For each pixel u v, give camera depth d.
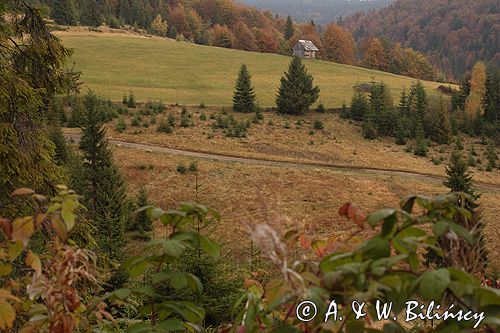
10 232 1.80
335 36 147.00
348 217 1.63
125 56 114.62
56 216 1.83
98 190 26.98
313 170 53.75
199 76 106.56
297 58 84.06
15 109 8.51
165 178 48.00
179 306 1.70
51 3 136.25
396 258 1.28
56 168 9.30
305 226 1.77
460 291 1.13
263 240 1.23
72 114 59.94
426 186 51.81
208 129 69.19
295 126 75.62
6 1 8.64
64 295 1.67
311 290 1.32
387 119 75.88
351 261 1.48
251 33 148.75
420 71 147.00
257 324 1.72
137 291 1.61
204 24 173.00
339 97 96.19
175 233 1.67
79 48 114.44
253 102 84.06
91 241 9.09
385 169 60.25
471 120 85.38
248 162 56.50
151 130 66.00
